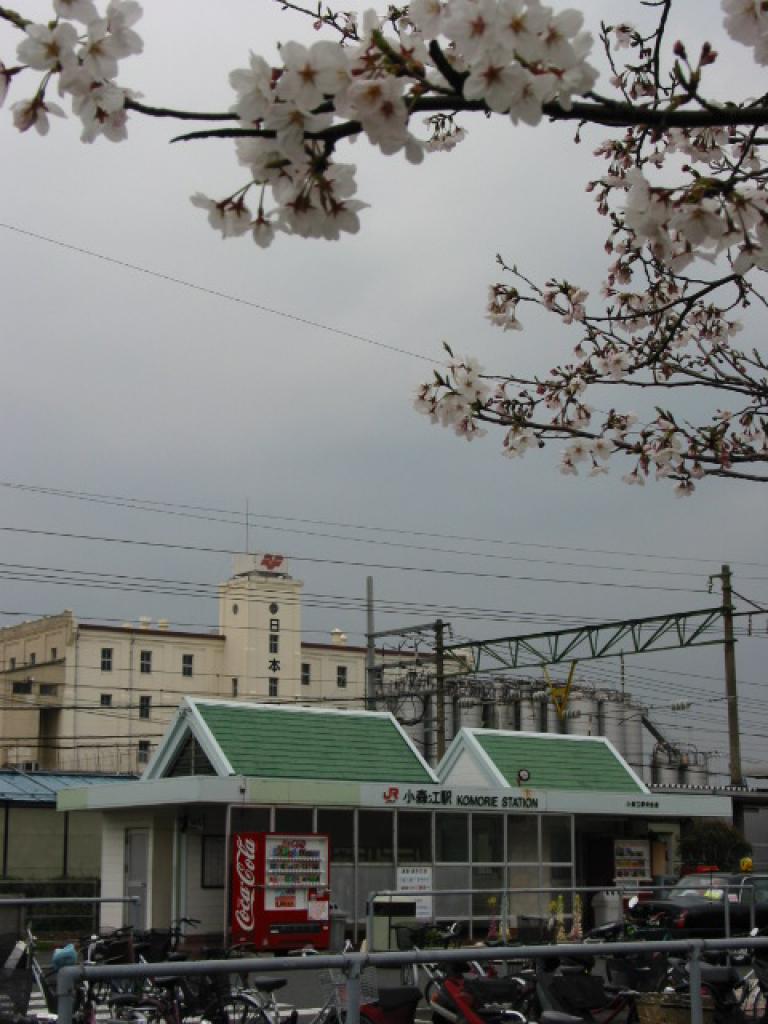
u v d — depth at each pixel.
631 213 4.19
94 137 3.79
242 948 19.98
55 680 74.31
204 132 3.75
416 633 37.97
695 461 7.36
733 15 3.82
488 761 28.06
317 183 3.76
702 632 30.72
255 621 80.56
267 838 21.97
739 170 4.69
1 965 11.98
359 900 23.62
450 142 6.43
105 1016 12.88
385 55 3.62
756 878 22.58
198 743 25.16
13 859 40.62
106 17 3.60
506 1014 10.90
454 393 6.75
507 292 7.59
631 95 6.33
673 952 8.91
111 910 25.33
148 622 79.56
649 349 7.47
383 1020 10.42
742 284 7.03
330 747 25.67
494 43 3.37
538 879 26.22
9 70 3.64
